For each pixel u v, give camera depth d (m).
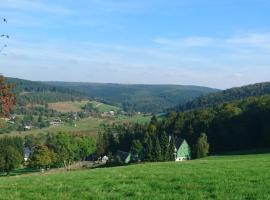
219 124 136.88
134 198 18.59
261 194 18.41
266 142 126.19
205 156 119.44
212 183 21.75
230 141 133.50
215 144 136.38
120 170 31.70
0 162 127.81
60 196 19.66
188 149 129.62
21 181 27.59
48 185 23.53
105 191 20.69
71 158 162.12
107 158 147.88
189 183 21.94
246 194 18.62
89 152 174.50
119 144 166.38
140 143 132.62
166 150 122.19
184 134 149.00
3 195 20.53
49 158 141.38
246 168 28.31
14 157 130.62
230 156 101.12
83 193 20.19
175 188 20.94
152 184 22.28
